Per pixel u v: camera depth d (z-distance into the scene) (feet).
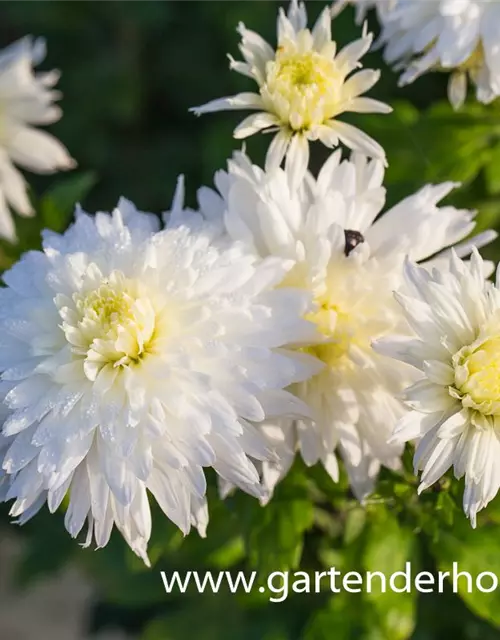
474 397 1.12
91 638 2.28
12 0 2.19
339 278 1.20
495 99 1.47
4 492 1.21
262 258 1.22
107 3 2.16
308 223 1.20
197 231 1.23
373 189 1.24
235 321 1.16
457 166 1.48
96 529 1.16
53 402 1.16
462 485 1.22
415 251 1.20
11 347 1.19
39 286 1.21
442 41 1.31
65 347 1.17
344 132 1.24
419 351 1.13
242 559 1.49
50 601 2.72
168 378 1.15
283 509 1.32
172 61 2.25
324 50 1.25
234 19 1.81
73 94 2.24
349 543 1.35
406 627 1.34
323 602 1.52
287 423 1.21
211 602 1.59
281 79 1.24
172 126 2.32
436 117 1.50
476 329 1.14
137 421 1.13
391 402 1.20
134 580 1.59
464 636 1.53
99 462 1.16
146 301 1.16
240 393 1.14
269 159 1.24
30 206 1.60
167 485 1.15
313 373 1.17
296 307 1.17
